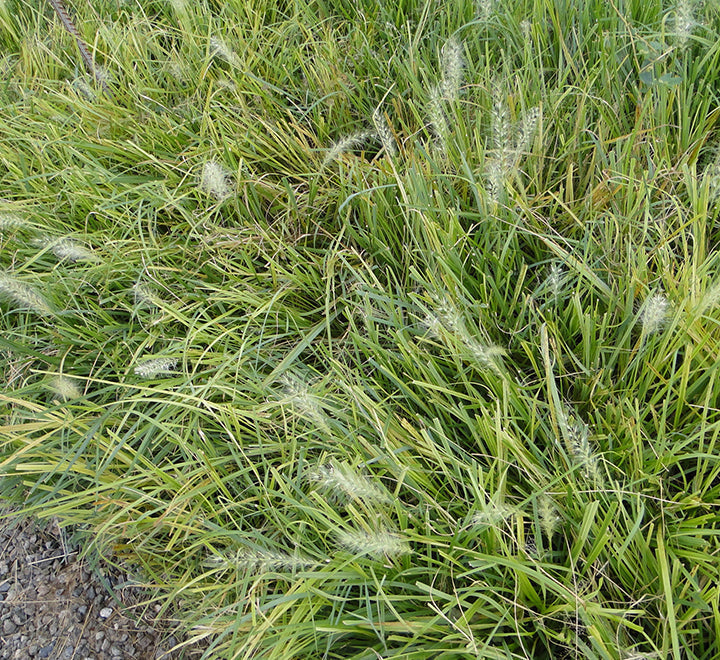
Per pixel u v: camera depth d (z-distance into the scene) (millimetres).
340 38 1101
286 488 678
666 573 538
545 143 868
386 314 800
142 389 732
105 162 1014
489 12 901
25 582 798
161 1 1193
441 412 712
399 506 632
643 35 897
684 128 825
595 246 776
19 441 798
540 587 625
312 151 944
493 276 800
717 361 611
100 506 723
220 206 923
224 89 1056
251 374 792
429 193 834
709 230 776
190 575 739
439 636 615
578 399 730
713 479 634
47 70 1167
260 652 664
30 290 797
